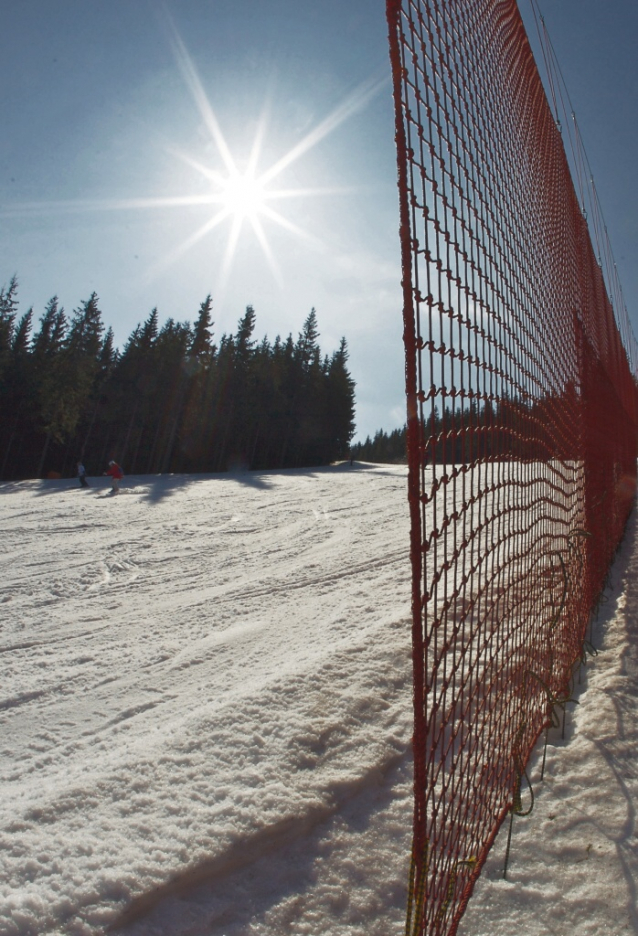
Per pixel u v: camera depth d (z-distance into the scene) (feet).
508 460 6.61
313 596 21.36
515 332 7.00
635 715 8.76
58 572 28.09
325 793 7.48
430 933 4.82
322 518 42.73
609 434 18.29
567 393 10.48
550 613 9.05
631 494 31.78
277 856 6.64
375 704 9.84
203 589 24.27
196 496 59.06
